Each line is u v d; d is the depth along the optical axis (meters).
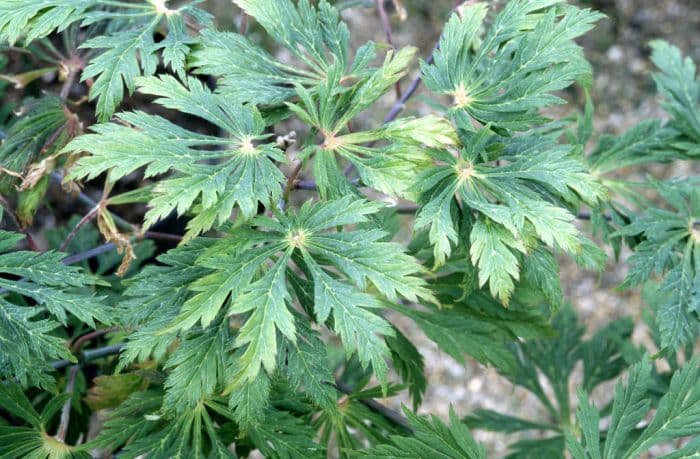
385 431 0.73
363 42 1.95
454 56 0.63
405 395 1.63
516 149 0.63
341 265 0.57
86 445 0.63
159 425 0.64
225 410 0.64
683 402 0.62
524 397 1.65
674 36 2.05
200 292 0.56
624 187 0.74
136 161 0.57
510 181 0.61
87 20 0.62
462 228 0.61
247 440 0.68
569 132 0.73
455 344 0.71
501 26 0.63
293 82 0.63
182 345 0.58
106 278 0.84
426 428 0.62
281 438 0.65
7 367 0.60
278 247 0.58
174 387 0.58
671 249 0.69
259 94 0.61
